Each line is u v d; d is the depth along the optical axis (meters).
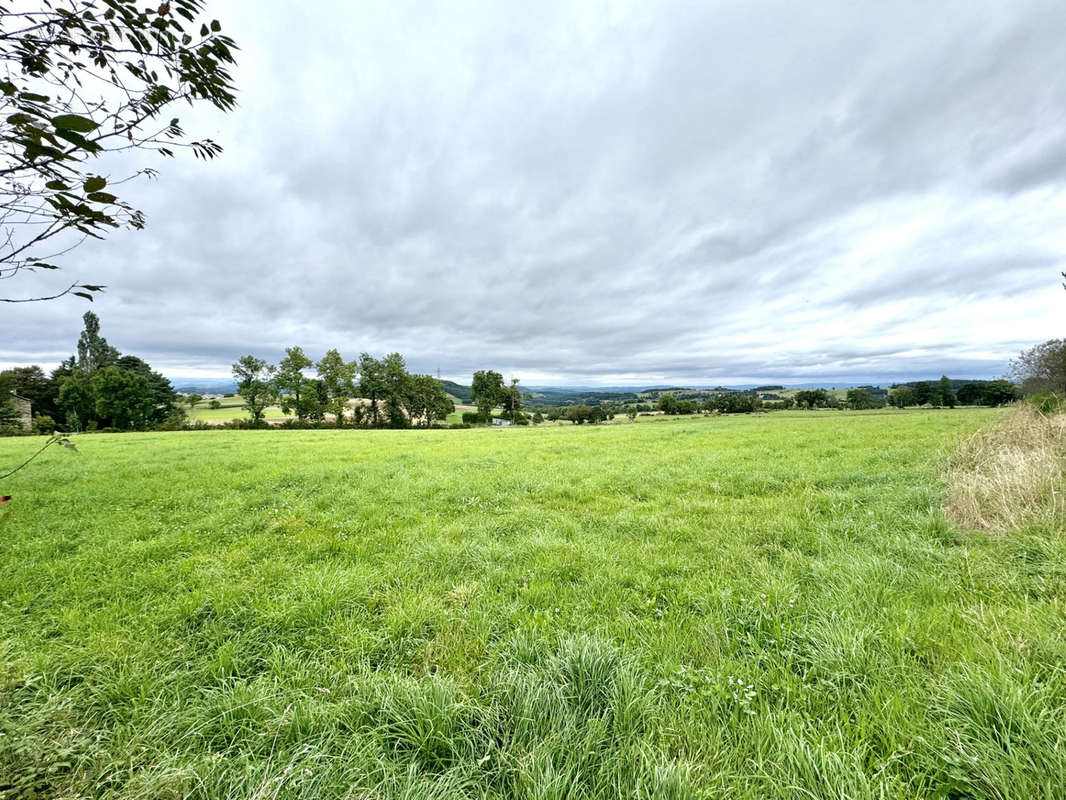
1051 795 1.97
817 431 21.02
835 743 2.42
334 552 6.01
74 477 11.44
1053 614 3.37
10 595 4.66
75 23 1.86
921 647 3.17
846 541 5.60
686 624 3.84
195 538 6.50
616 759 2.35
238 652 3.59
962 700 2.50
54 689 3.00
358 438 26.00
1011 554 4.68
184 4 2.05
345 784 2.29
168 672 3.36
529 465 12.91
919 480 8.31
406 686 2.91
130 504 8.57
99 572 5.28
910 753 2.29
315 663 3.43
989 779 2.10
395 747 2.56
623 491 9.36
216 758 2.43
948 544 5.34
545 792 2.11
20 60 1.83
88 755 2.44
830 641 3.27
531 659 3.31
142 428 53.75
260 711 2.83
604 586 4.69
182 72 2.16
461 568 5.36
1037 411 9.68
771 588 4.29
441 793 2.23
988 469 7.29
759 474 9.91
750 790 2.19
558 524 6.98
